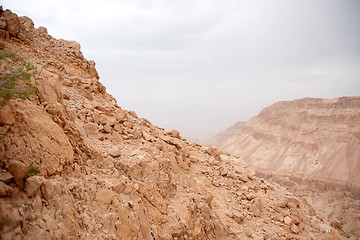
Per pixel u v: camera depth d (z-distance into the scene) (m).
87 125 11.29
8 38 13.84
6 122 6.51
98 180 8.01
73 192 7.02
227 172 16.22
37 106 7.72
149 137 13.68
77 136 8.73
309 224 14.94
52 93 8.55
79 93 13.88
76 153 8.35
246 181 16.30
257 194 15.54
